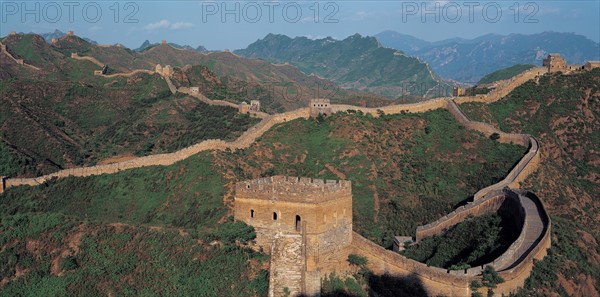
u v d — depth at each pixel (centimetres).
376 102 17900
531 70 16950
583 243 8525
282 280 6525
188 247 7038
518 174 11944
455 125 14312
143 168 11831
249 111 17438
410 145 13412
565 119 15475
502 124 15212
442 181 12275
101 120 18725
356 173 12156
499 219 8775
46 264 7200
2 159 14025
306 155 12675
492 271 6844
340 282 6850
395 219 10994
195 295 6525
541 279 7212
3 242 7444
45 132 16300
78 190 11581
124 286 6850
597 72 16850
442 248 8456
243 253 6831
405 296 6875
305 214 6756
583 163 14312
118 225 7756
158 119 18038
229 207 9744
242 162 11800
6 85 18538
